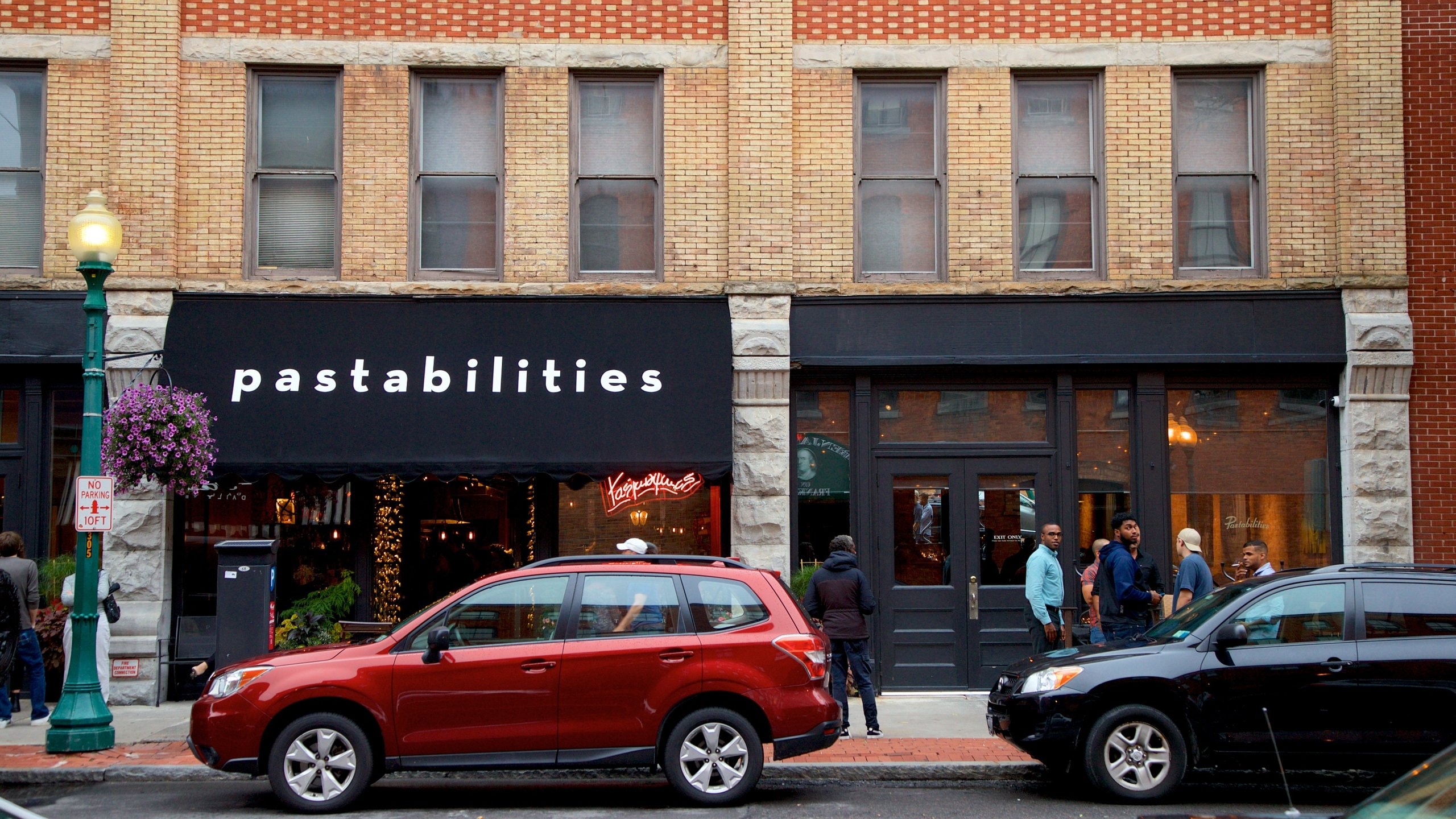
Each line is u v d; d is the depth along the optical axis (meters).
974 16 13.76
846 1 13.79
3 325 12.93
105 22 13.41
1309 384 13.49
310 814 8.12
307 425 12.67
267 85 13.76
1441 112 13.56
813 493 13.52
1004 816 8.10
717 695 8.41
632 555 8.92
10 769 9.41
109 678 12.54
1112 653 8.67
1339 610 8.42
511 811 8.30
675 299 13.35
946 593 13.35
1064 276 13.71
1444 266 13.38
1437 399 13.23
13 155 13.48
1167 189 13.61
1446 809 3.64
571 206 13.68
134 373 12.84
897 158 13.90
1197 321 13.35
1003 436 13.56
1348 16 13.52
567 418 12.81
